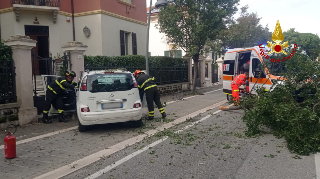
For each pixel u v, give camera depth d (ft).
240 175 14.49
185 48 55.93
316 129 18.74
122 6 56.59
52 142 22.18
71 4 52.75
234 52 41.98
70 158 18.24
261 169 15.24
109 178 14.66
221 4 52.65
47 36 50.39
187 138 22.08
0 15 48.16
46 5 48.70
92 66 37.32
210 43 56.59
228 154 17.92
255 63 35.83
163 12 52.42
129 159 17.53
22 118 27.78
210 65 76.84
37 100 30.42
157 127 26.43
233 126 25.79
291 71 25.49
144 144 20.77
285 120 20.10
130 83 24.97
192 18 51.13
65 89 28.58
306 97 24.21
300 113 19.30
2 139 23.43
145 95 30.30
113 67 40.55
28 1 47.65
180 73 61.11
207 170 15.31
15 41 26.94
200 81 70.90
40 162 17.61
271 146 19.42
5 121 26.58
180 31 51.75
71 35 53.01
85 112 23.44
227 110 34.30
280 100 24.20
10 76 27.50
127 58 43.93
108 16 52.70
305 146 17.70
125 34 59.67
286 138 19.54
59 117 30.12
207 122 27.99
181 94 54.24
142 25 63.57
